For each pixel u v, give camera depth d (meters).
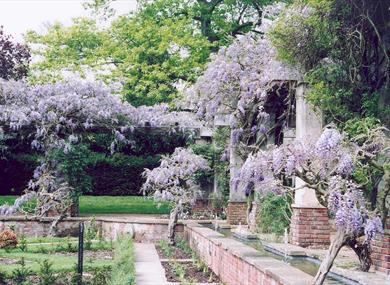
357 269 7.45
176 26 23.30
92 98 18.09
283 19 9.42
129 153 21.94
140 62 23.80
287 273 6.02
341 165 6.51
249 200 13.20
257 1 24.11
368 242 6.89
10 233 13.78
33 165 21.11
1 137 18.31
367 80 9.03
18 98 18.06
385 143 6.78
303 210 9.99
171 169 15.47
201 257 11.89
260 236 11.54
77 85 18.23
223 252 9.33
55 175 17.69
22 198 16.84
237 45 13.76
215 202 17.81
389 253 7.11
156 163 21.78
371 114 8.67
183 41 22.91
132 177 22.00
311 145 6.90
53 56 25.61
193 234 13.41
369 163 7.04
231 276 8.53
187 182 15.64
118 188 22.00
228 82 13.95
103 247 14.20
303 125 9.86
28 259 12.23
